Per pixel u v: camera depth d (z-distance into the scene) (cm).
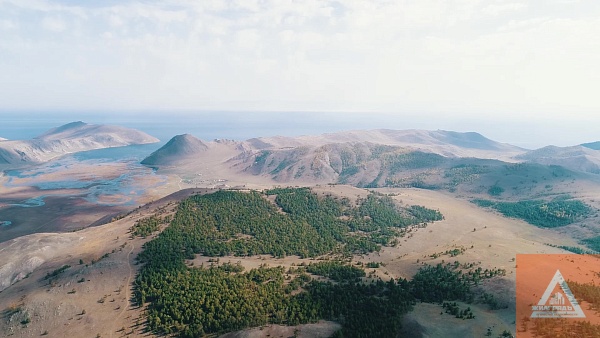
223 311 14375
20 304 16112
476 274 17100
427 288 16125
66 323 14925
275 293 15675
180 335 13738
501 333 12119
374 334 12431
